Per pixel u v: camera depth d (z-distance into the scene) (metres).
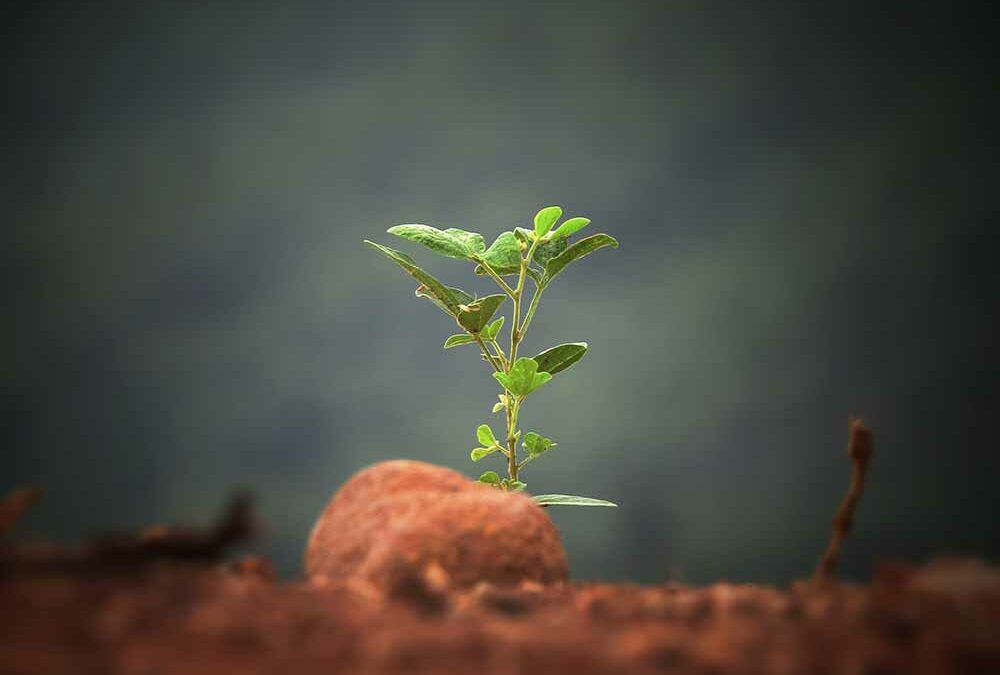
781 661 1.30
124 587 1.51
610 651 1.33
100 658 1.22
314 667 1.23
